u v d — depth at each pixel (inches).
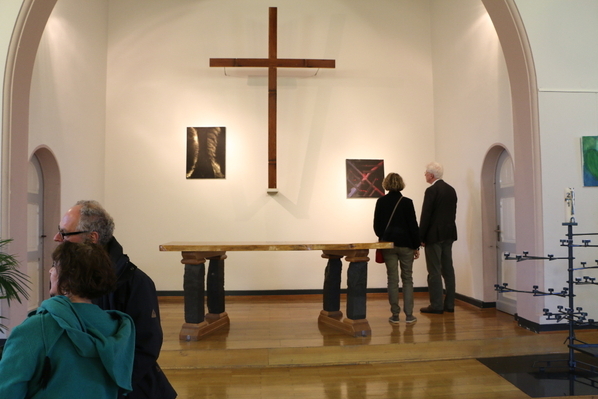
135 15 261.3
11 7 157.8
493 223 217.6
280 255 259.0
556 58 175.5
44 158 200.1
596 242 171.2
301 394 127.8
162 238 255.9
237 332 175.2
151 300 70.2
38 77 186.5
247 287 257.4
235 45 263.1
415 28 270.8
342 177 262.8
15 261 143.3
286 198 260.4
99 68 249.0
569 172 172.7
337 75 266.1
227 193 258.5
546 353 165.2
